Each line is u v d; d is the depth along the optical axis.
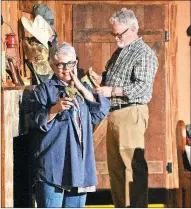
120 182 8.98
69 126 7.31
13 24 9.91
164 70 11.27
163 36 11.26
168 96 11.30
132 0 11.25
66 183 7.28
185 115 11.45
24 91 7.73
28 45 9.24
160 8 11.26
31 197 7.86
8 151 7.46
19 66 8.99
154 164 11.23
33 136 7.49
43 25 9.38
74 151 7.29
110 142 8.96
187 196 8.35
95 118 7.50
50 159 7.29
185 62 11.42
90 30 11.20
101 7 11.22
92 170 7.41
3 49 8.90
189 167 8.48
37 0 10.70
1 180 7.41
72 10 11.21
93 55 11.20
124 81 8.79
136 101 8.77
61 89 7.39
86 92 7.42
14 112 7.55
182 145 8.48
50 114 7.27
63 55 7.34
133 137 8.81
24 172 8.11
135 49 8.79
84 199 7.48
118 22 8.80
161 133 11.26
